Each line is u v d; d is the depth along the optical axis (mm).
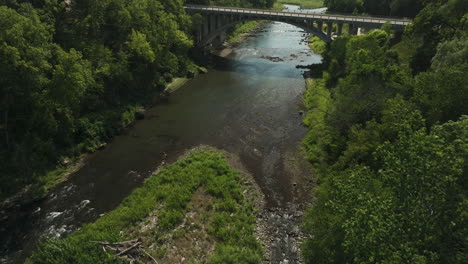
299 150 45656
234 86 70750
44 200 34750
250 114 57062
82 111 48031
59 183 37594
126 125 51906
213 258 27219
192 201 34344
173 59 68875
